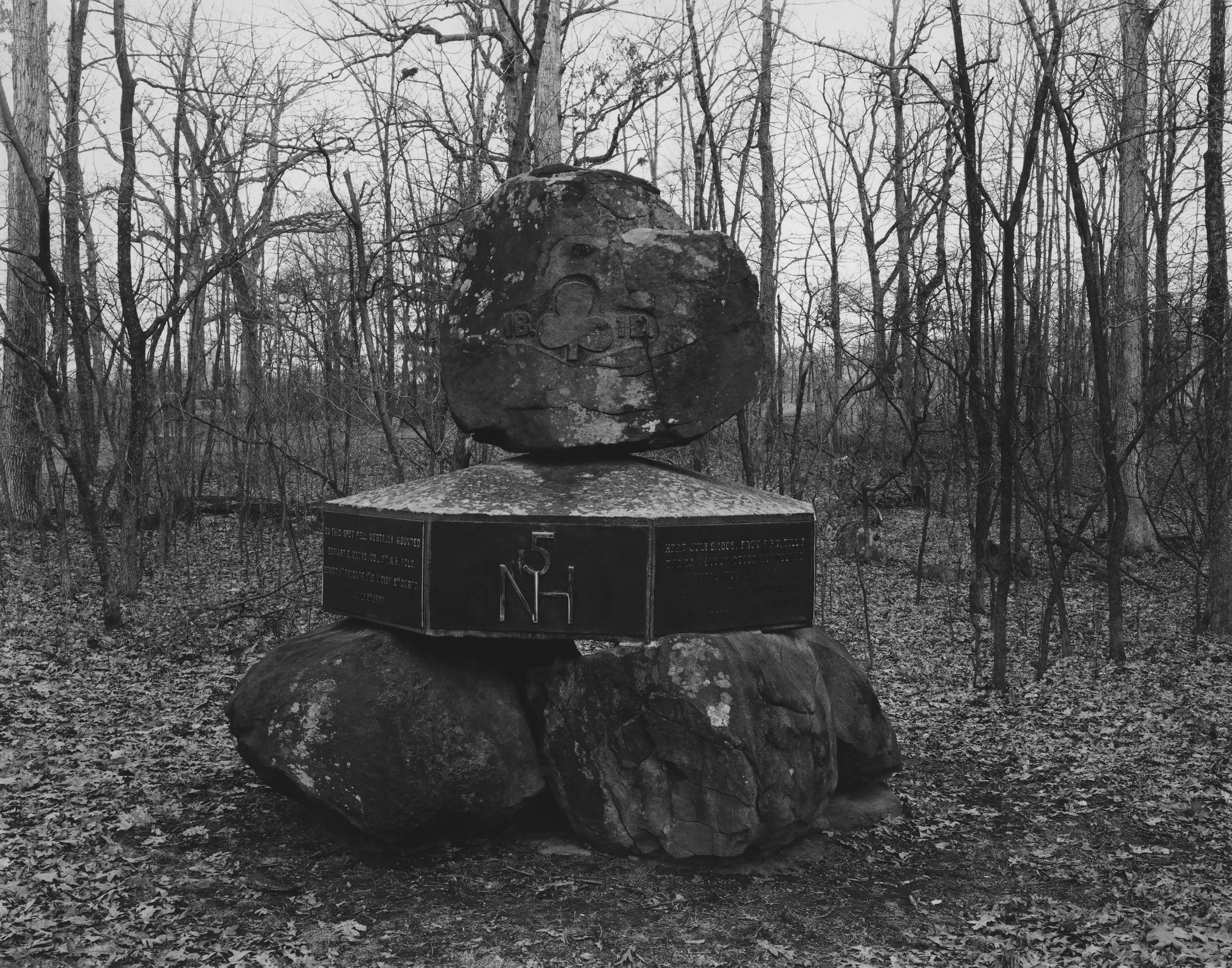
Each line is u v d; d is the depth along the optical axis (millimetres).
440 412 11602
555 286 5625
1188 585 14000
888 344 19688
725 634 5277
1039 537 17391
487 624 5195
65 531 11000
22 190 14266
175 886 4672
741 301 5770
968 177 8680
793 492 12742
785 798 5102
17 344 12586
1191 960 4062
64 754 6418
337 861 5043
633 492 5398
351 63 11172
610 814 5129
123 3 10320
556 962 4094
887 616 12602
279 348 14969
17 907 4316
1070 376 17953
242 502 14703
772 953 4199
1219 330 10945
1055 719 8062
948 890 4918
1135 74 13484
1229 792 6270
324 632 5742
